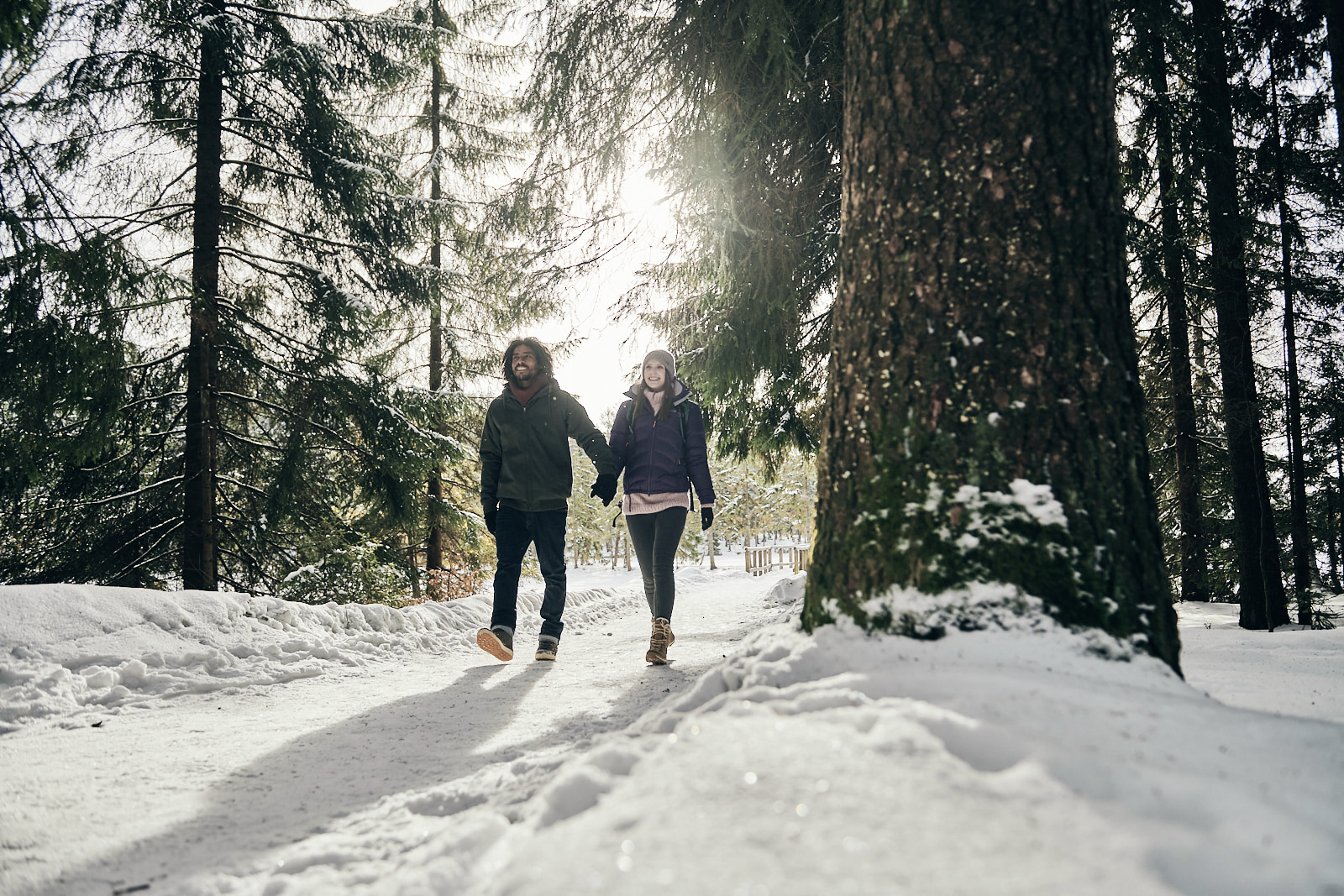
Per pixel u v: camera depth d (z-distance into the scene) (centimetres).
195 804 197
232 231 898
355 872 144
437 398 977
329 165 866
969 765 116
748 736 132
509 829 143
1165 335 1021
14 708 315
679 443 447
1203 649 370
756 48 499
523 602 760
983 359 195
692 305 693
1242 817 96
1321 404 1084
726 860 92
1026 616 180
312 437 885
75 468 805
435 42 938
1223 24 686
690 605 1059
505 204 618
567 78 569
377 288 923
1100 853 87
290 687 387
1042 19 203
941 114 206
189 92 847
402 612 589
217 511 888
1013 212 198
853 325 219
